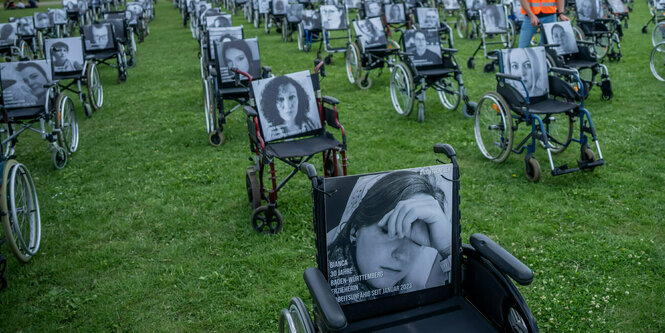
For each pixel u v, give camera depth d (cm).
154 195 550
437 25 1120
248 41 731
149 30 2059
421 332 250
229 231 464
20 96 679
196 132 762
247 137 730
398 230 258
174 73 1215
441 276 270
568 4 1498
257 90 490
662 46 1016
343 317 206
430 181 261
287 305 356
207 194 543
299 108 501
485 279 259
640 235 418
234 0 2347
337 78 1065
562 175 542
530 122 528
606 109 748
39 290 391
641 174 531
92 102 892
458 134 684
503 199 496
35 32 1452
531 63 565
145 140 741
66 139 698
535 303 343
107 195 555
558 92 563
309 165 249
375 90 952
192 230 471
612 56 1053
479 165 584
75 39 905
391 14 1330
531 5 781
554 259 393
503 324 250
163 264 418
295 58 1290
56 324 350
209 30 898
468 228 446
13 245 406
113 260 425
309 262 409
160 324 345
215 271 398
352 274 254
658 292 347
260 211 452
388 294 263
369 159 620
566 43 780
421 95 735
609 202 478
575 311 334
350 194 247
